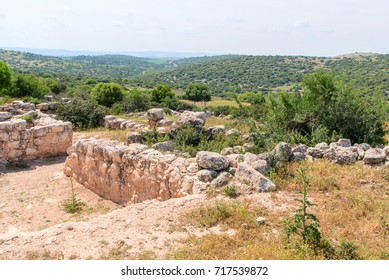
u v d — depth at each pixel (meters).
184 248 6.50
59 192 12.02
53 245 6.73
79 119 21.30
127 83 101.50
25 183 12.84
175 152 12.98
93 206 10.98
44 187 12.48
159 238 6.93
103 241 6.81
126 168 11.02
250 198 8.30
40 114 18.80
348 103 14.80
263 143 13.42
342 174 9.84
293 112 16.05
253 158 9.90
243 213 7.57
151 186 10.17
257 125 18.48
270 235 6.83
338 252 6.11
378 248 6.41
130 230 7.27
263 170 9.47
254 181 8.79
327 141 13.43
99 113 21.84
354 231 6.98
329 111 14.94
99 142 12.29
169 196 9.66
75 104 21.89
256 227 7.11
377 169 10.21
